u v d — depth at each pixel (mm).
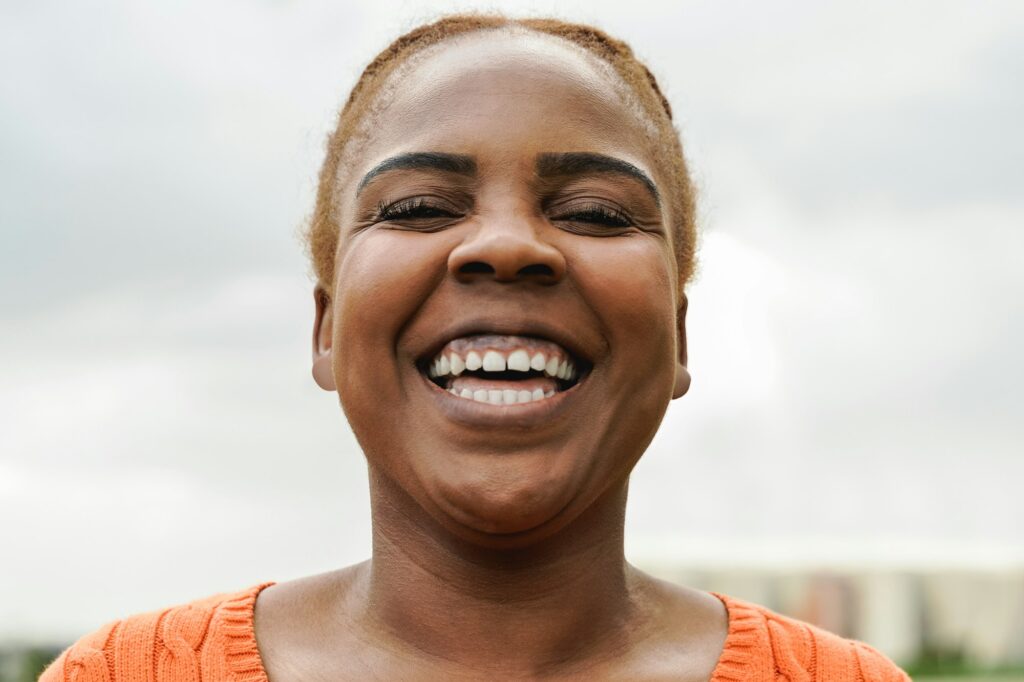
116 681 658
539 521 620
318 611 677
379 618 660
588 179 646
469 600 647
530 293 626
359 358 636
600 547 663
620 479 658
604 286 629
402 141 656
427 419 628
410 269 627
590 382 637
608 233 646
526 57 661
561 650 652
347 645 661
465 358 630
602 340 634
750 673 671
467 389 633
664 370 648
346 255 658
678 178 728
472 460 616
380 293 629
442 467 620
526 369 628
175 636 666
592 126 654
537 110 646
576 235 640
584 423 632
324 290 731
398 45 726
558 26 729
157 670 659
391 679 646
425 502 630
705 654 679
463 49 676
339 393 652
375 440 641
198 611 679
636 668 661
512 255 614
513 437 617
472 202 640
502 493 610
